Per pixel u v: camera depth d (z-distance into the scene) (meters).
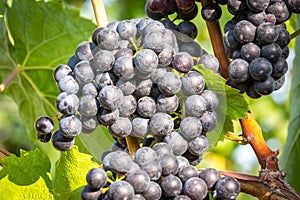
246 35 0.74
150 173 0.67
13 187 0.79
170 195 0.68
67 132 0.70
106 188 0.68
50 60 0.98
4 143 1.42
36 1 0.95
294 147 0.99
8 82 0.97
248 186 0.76
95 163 0.79
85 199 0.68
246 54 0.74
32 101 1.00
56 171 0.80
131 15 1.38
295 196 0.75
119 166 0.67
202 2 0.77
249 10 0.74
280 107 1.60
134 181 0.67
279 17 0.75
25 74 0.99
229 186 0.69
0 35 0.97
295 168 1.00
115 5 1.38
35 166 0.80
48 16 0.96
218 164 1.40
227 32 0.75
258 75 0.73
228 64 0.78
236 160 1.44
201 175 0.70
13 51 0.98
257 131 0.79
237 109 0.77
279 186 0.75
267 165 0.77
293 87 1.00
